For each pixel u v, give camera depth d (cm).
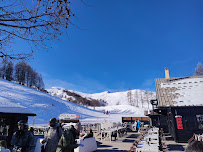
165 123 1809
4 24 249
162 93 1628
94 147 854
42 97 5162
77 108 5766
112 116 5153
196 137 970
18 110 1096
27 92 5062
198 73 4084
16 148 406
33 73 9444
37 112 3631
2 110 998
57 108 4619
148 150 565
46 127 1762
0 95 3753
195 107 1246
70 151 353
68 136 346
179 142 1216
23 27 256
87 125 2294
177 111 1300
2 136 980
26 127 438
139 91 17475
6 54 267
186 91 1550
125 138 1438
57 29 253
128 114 5900
